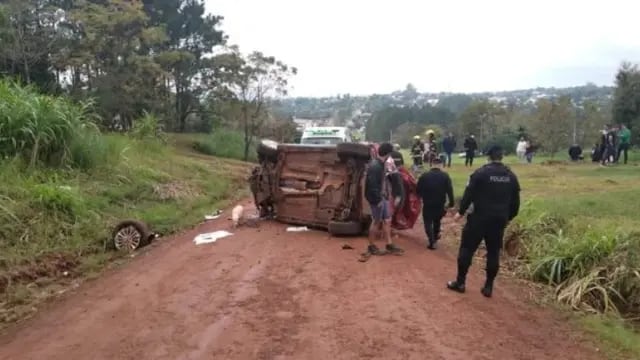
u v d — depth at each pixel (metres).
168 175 18.09
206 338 6.59
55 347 6.43
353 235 12.20
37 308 7.86
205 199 16.66
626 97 39.34
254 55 37.03
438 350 6.32
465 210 8.33
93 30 29.55
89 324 7.11
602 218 11.55
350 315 7.34
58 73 32.19
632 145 37.94
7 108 13.09
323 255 10.45
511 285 9.21
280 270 9.41
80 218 11.45
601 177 19.80
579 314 7.97
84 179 14.10
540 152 41.19
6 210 10.25
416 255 10.69
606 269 8.94
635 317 8.23
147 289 8.48
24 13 28.27
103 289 8.57
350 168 12.23
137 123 24.36
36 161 13.23
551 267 9.45
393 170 10.88
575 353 6.50
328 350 6.26
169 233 12.70
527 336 6.92
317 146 13.23
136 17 30.70
